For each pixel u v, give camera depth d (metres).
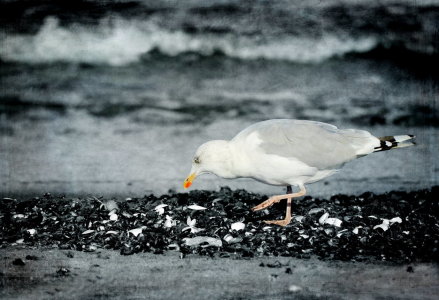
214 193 10.52
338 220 9.26
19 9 18.70
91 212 9.79
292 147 9.24
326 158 9.30
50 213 9.84
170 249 8.72
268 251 8.57
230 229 9.14
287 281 7.63
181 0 19.17
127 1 19.16
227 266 8.12
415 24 18.38
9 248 8.75
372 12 18.81
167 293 7.29
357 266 8.08
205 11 19.17
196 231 9.06
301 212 9.82
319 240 8.79
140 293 7.29
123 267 8.08
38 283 7.58
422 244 8.59
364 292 7.30
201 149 9.59
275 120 9.82
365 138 9.59
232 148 9.52
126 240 8.90
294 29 18.55
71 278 7.73
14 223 9.47
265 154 9.30
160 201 10.09
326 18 18.67
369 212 9.61
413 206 9.93
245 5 19.03
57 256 8.47
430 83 16.42
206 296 7.20
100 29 18.59
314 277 7.75
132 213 9.73
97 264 8.20
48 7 18.62
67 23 18.64
